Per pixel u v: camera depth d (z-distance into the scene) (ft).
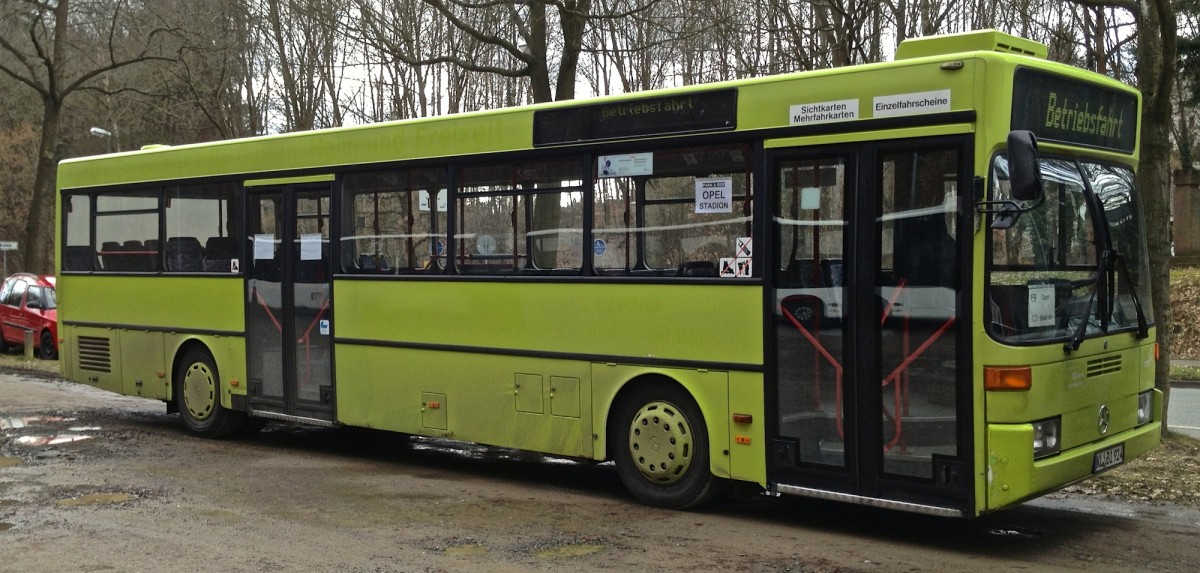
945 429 22.84
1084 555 23.27
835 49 46.52
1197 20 72.79
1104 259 24.93
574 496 29.55
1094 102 25.40
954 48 24.45
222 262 39.34
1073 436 23.53
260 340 38.04
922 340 23.16
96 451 37.17
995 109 22.41
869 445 23.91
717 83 26.53
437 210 32.50
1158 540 24.58
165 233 41.60
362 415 34.71
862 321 24.02
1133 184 27.07
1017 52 24.57
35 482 31.30
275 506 28.04
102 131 112.78
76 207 45.57
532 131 30.01
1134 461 32.68
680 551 23.32
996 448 22.11
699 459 27.02
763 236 25.52
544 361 29.76
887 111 23.72
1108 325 25.00
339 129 35.27
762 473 25.59
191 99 87.56
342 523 26.00
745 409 25.85
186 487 30.63
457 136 31.83
